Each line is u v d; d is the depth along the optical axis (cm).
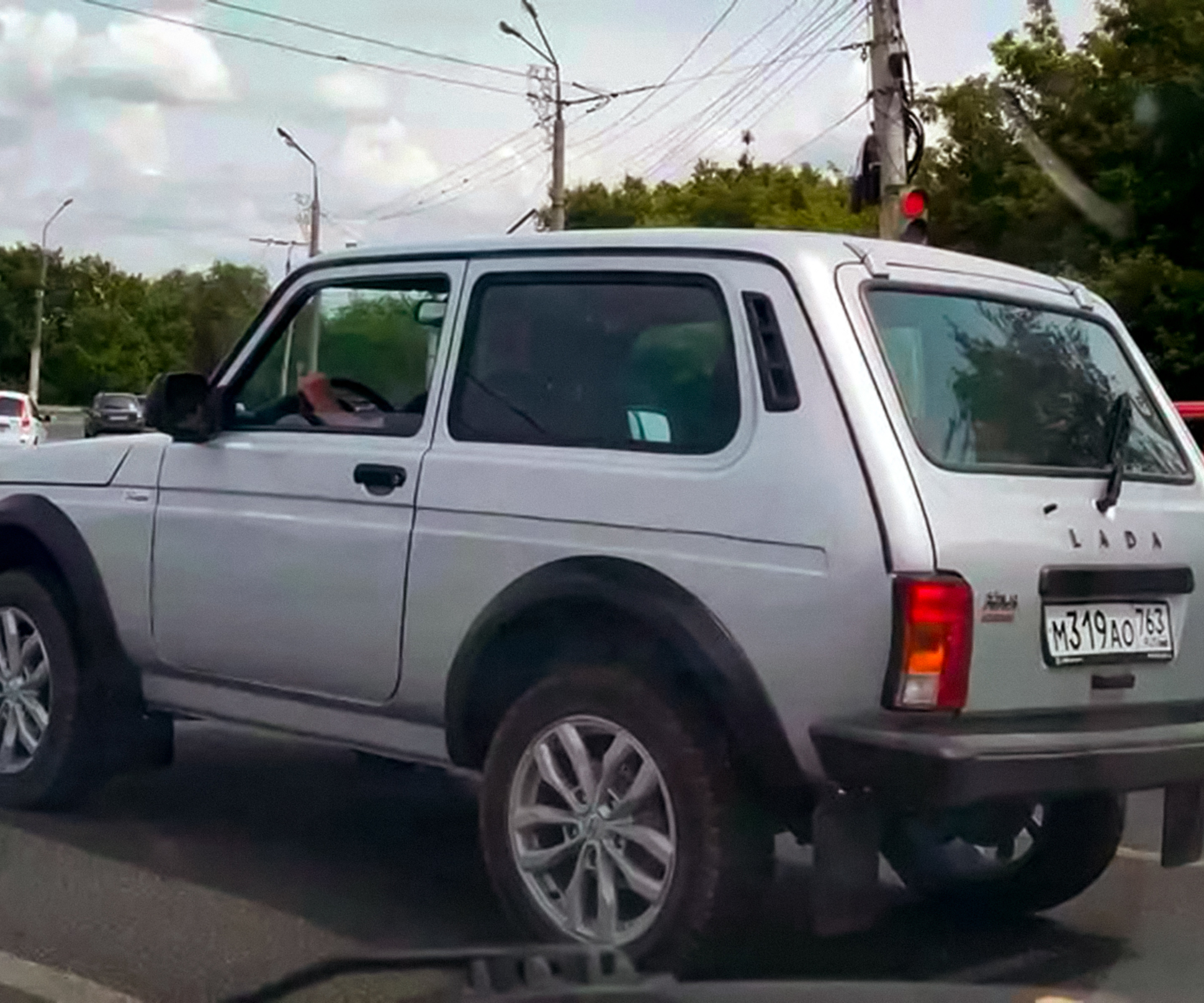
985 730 435
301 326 576
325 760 751
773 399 452
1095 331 536
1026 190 2539
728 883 441
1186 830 482
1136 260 2320
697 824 442
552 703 471
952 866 554
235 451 573
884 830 447
